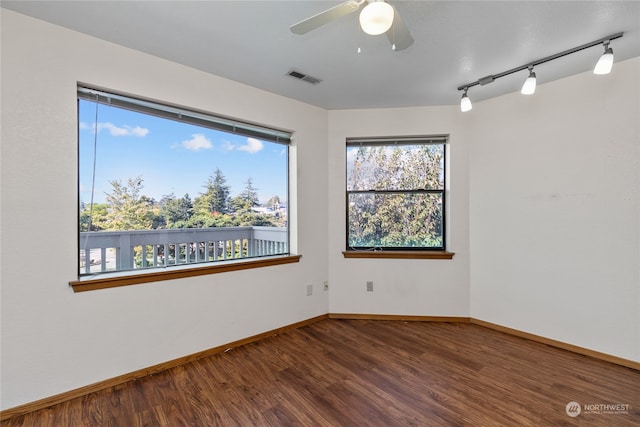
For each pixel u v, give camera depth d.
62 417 1.77
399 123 3.37
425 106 3.33
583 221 2.55
